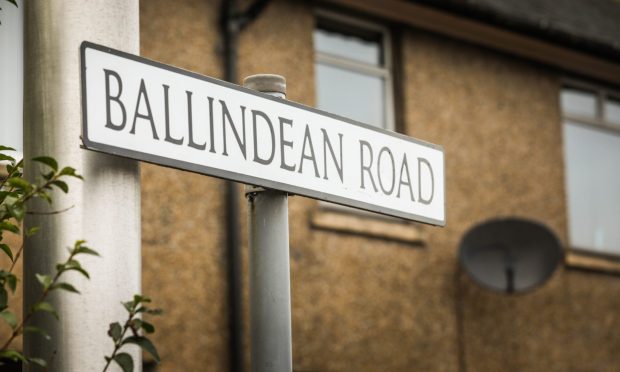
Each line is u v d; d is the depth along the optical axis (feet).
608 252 34.24
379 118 29.96
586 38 33.01
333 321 27.17
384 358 27.99
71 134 7.18
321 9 28.91
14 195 7.93
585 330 32.65
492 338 30.42
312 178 7.98
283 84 8.15
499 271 29.01
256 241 7.69
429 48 30.96
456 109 31.09
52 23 7.30
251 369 7.45
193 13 26.03
